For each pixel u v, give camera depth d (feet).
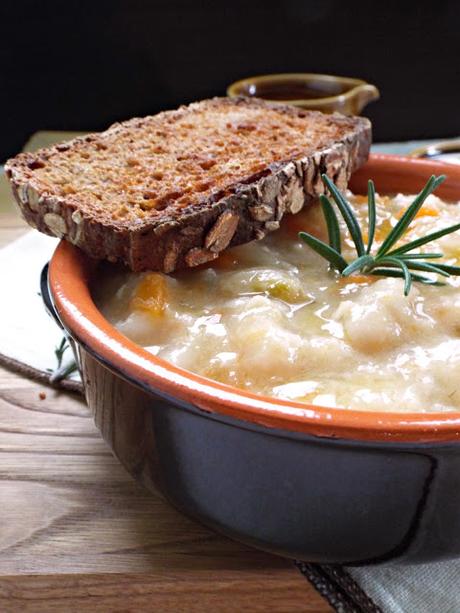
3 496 1.13
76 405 1.28
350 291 1.12
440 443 0.86
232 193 1.13
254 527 0.97
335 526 0.94
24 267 1.54
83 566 1.05
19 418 1.26
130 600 1.05
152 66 2.80
